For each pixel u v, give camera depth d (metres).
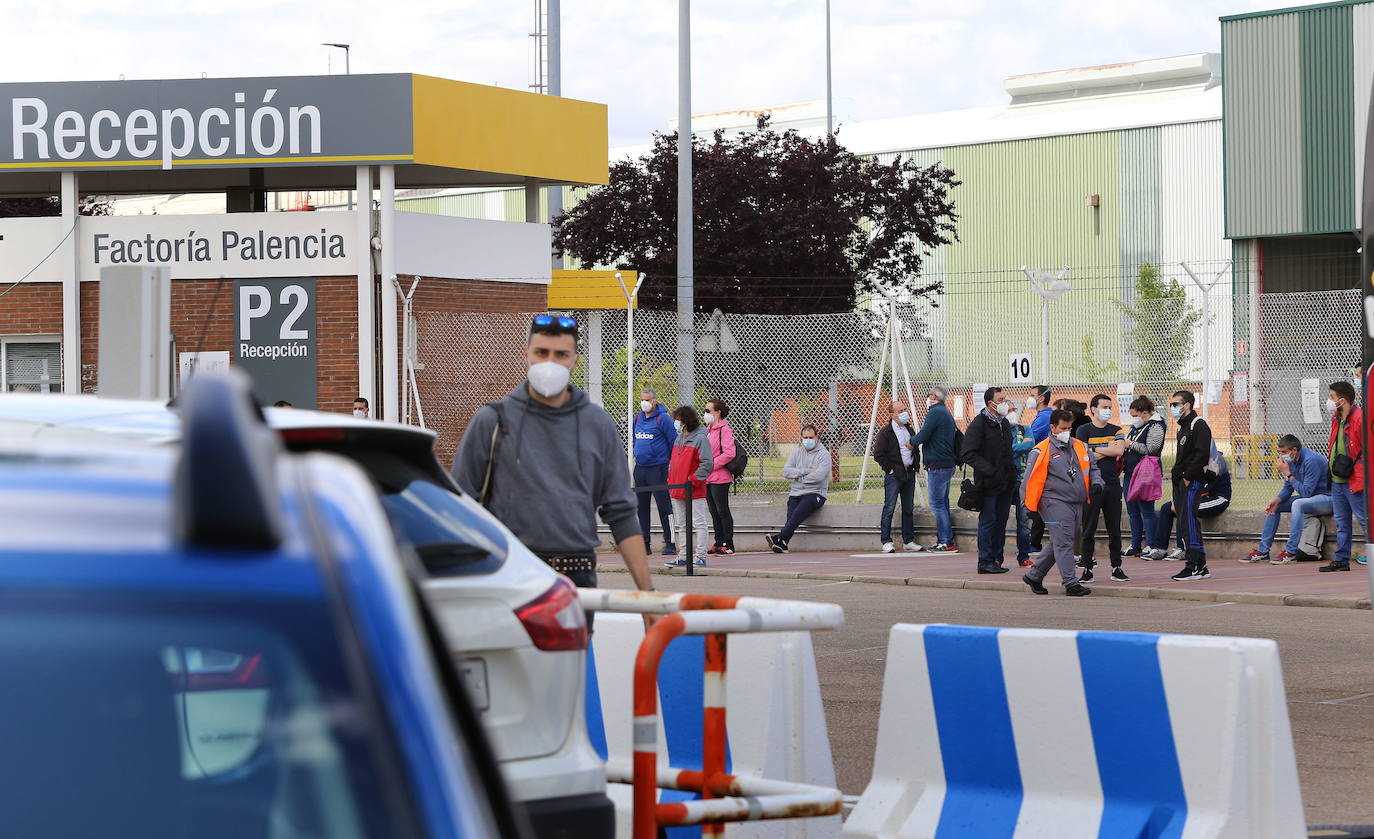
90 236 47.69
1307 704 19.12
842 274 77.69
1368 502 17.69
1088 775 10.69
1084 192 115.56
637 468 41.72
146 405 9.45
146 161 46.81
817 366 49.03
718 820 9.62
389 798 3.13
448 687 3.51
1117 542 33.66
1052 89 139.00
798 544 43.56
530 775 9.48
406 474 9.64
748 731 11.66
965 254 120.12
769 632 10.12
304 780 3.19
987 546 35.66
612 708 12.84
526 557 9.88
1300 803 10.30
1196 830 10.08
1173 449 49.88
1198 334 49.56
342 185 54.84
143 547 3.27
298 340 47.19
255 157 46.66
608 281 55.41
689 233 52.06
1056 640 10.88
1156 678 10.40
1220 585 32.38
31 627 3.17
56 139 46.97
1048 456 31.78
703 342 50.19
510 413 12.53
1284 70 81.50
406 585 3.44
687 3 52.19
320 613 3.26
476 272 49.12
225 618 3.21
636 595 10.36
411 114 46.53
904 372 42.25
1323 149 80.50
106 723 3.29
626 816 12.37
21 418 8.79
